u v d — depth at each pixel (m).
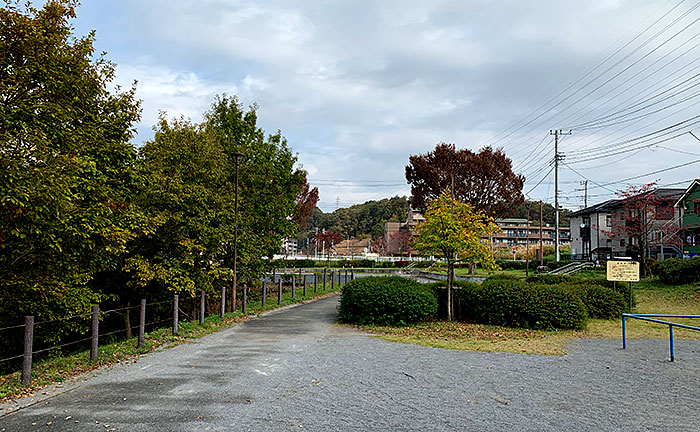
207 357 8.04
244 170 18.72
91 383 6.24
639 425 4.73
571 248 54.06
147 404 5.30
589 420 4.86
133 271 13.21
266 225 19.67
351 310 12.58
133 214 10.90
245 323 12.70
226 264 16.73
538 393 5.87
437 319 12.89
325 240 73.62
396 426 4.62
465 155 35.59
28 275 9.68
